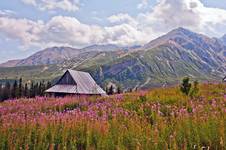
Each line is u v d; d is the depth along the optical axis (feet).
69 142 33.19
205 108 46.42
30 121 39.52
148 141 29.01
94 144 31.60
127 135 31.86
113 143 30.12
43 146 30.99
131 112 49.78
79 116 43.32
